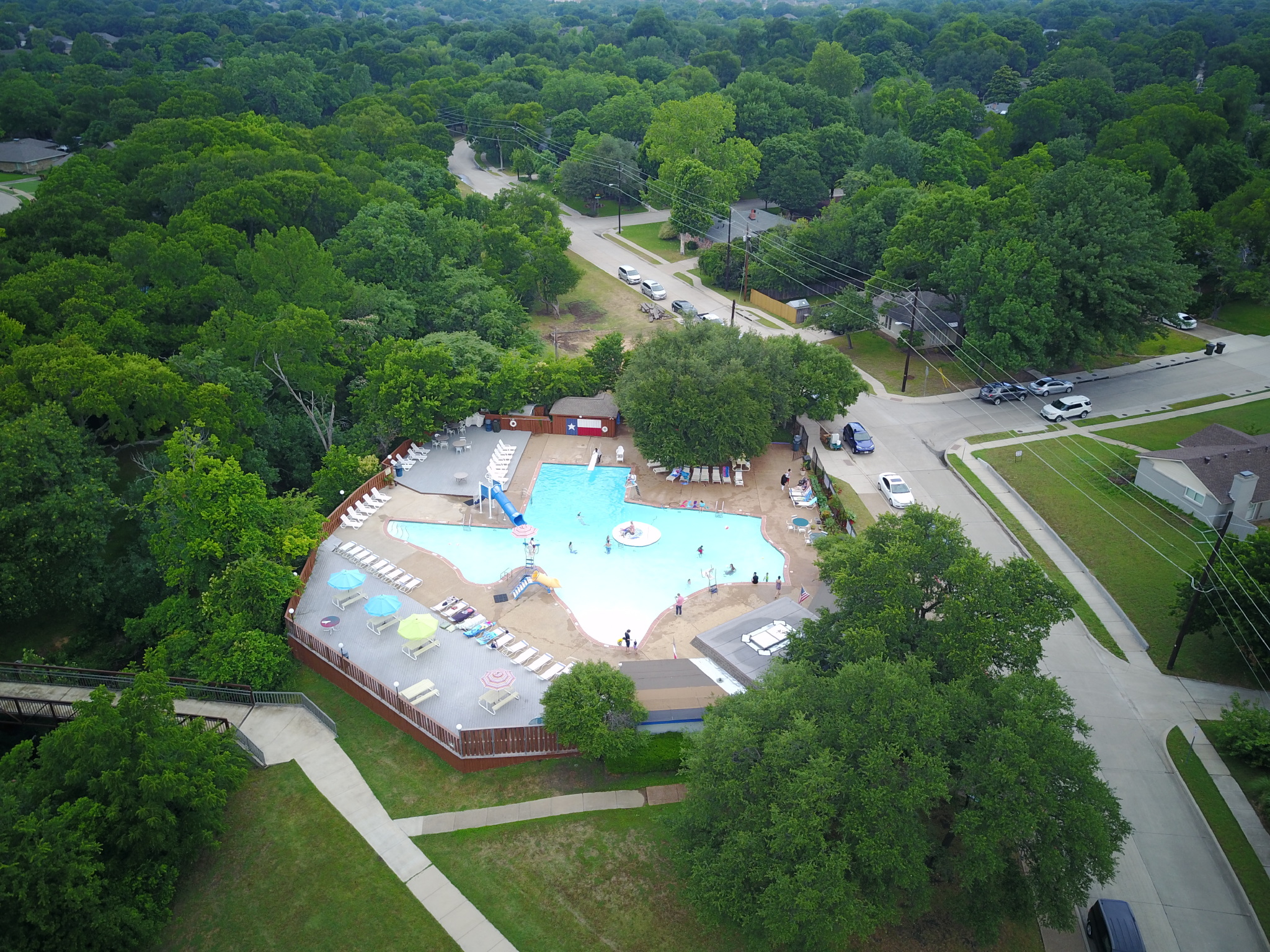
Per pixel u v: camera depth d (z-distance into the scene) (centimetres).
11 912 3177
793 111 15625
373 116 14800
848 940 3491
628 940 3584
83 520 5372
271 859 3981
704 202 12494
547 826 4112
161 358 7519
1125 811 4181
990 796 3231
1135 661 5175
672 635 5319
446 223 10725
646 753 4375
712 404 6662
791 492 6831
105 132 14612
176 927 3672
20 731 4862
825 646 4212
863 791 3194
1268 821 4094
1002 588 3938
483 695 4819
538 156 15388
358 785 4375
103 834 3591
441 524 6531
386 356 7606
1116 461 7375
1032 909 3338
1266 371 9019
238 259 8100
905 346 9356
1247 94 15675
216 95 15888
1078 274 8112
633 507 6750
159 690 3897
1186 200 11112
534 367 8169
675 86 17962
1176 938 3594
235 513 5391
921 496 6962
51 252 8300
